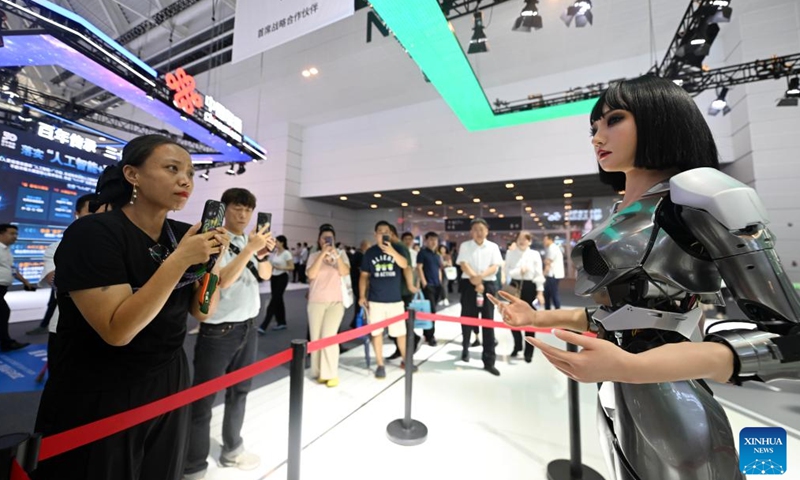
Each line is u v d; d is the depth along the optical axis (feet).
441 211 47.57
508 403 8.48
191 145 29.86
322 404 8.31
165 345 3.05
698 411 2.09
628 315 2.24
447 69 10.48
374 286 10.53
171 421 3.30
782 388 9.30
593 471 5.74
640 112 2.31
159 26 28.45
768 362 1.61
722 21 13.94
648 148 2.29
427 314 7.26
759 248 1.73
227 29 28.55
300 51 29.32
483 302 11.00
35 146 26.35
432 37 8.87
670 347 1.68
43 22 12.77
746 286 1.78
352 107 37.27
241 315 5.89
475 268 11.49
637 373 1.57
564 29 24.00
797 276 20.51
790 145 21.47
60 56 14.15
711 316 18.02
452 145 33.88
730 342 1.66
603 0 21.31
